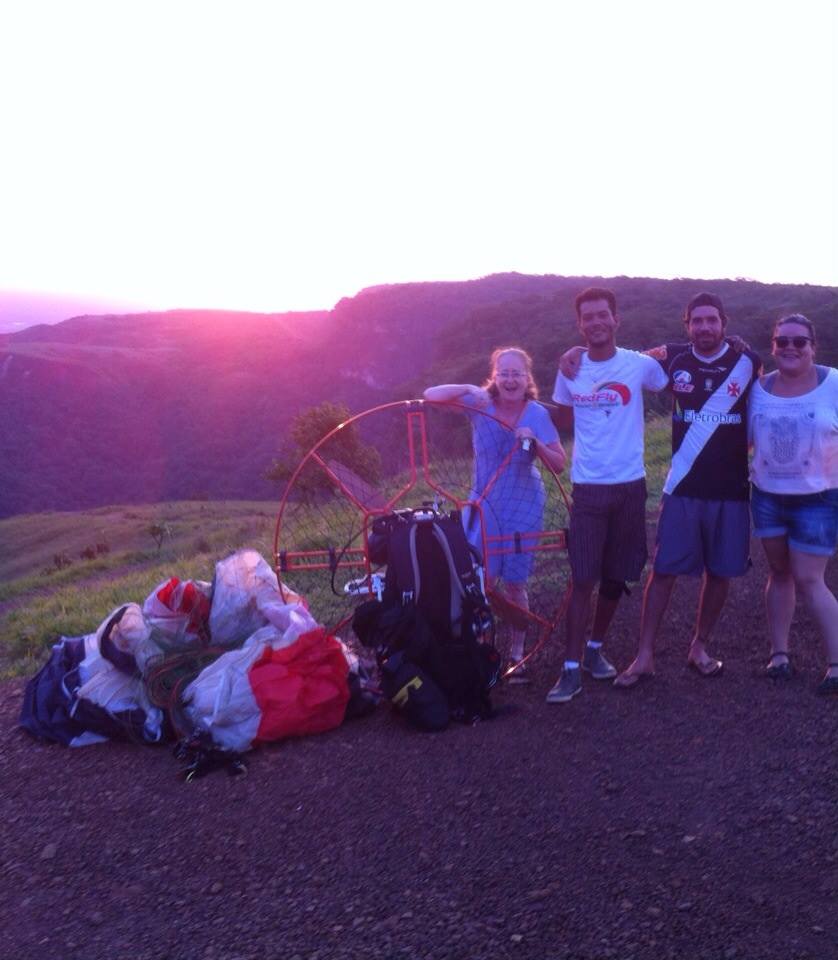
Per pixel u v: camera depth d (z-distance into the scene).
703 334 4.61
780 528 4.71
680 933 2.90
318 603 5.79
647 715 4.51
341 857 3.49
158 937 3.11
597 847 3.42
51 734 4.68
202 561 12.95
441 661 4.55
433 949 2.92
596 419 4.71
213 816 3.86
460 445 6.46
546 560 6.76
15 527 47.34
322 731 4.57
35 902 3.35
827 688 4.54
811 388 4.56
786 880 3.13
